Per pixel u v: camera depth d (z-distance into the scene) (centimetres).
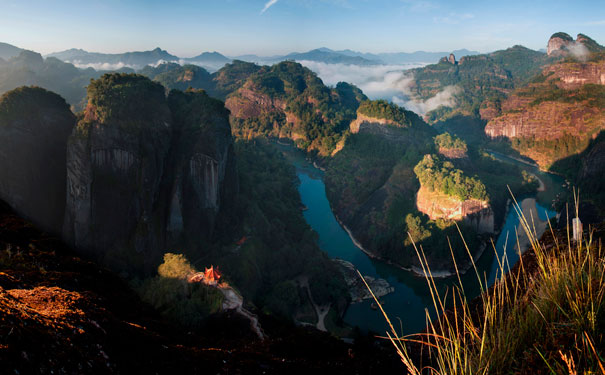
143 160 7769
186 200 8700
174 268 5538
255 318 4819
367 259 10450
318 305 7819
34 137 7712
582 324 448
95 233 7525
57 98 8450
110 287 2503
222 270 7750
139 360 982
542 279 576
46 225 7800
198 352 1272
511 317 516
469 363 467
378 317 7731
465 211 10306
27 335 724
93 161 7375
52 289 1163
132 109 7850
